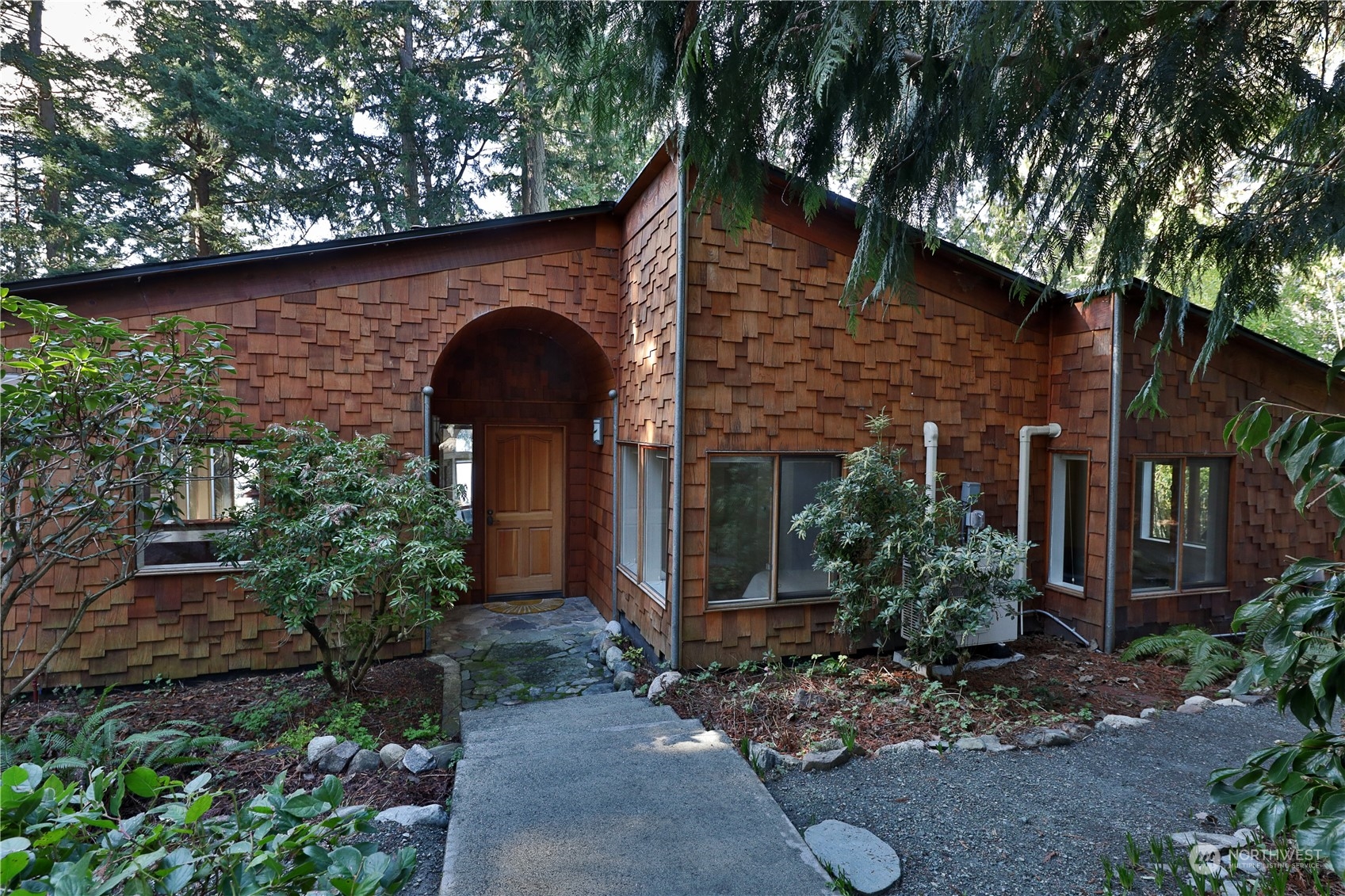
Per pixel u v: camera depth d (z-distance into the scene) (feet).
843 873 7.22
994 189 6.33
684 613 14.73
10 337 13.85
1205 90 5.28
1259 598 4.83
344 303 16.19
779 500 15.62
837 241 15.99
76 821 3.67
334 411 16.11
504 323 20.39
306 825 4.11
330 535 12.53
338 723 12.15
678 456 14.48
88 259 36.40
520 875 7.13
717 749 10.38
